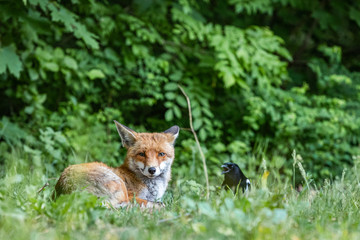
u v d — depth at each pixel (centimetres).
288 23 1850
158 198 874
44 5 1141
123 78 1500
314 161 1492
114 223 624
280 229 573
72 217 600
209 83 1551
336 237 550
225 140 1598
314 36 1897
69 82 1363
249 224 570
